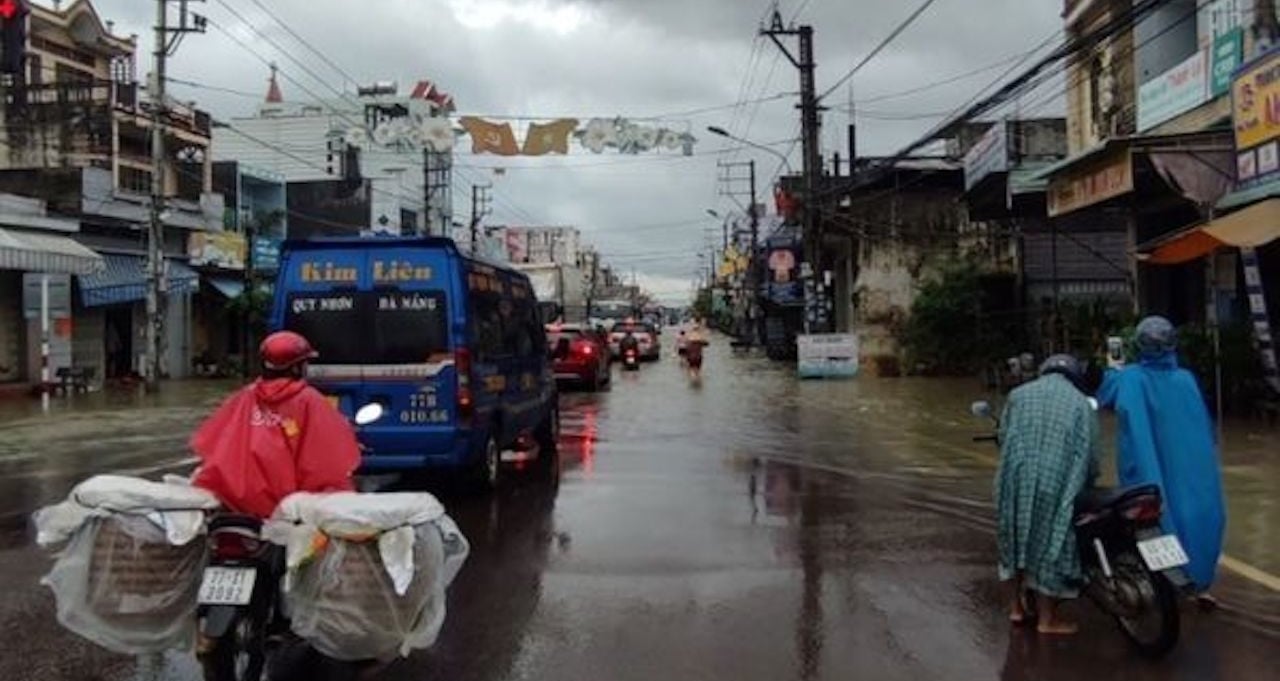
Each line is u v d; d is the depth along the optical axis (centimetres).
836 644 635
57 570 527
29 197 3328
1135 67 2144
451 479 1247
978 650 622
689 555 868
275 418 568
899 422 1925
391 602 523
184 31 3133
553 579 791
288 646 614
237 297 4044
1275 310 1720
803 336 3331
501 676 582
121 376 3666
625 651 624
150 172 3897
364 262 1102
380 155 6962
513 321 1322
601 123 2383
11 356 3100
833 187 3734
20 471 1417
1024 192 2000
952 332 3188
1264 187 1389
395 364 1088
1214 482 691
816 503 1108
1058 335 2598
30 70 3900
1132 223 2152
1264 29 1527
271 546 535
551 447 1523
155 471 1406
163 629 534
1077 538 630
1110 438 1498
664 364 4566
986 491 1184
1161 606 595
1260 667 590
